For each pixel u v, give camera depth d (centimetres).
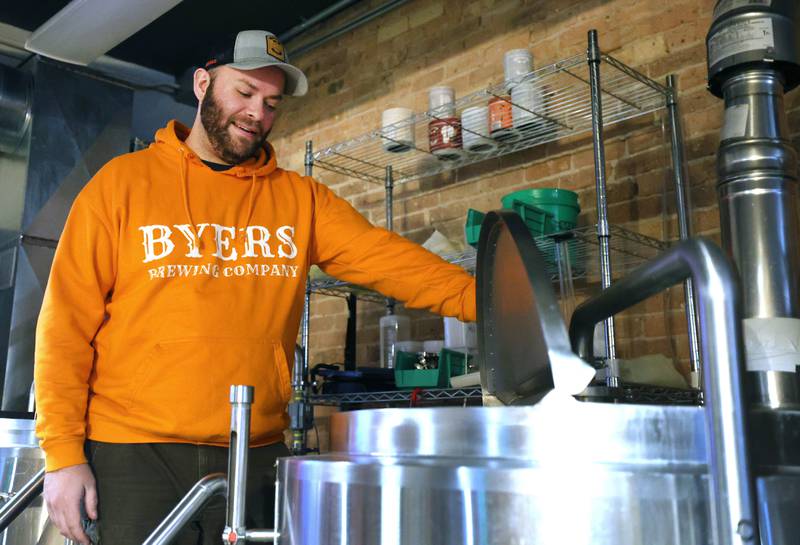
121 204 147
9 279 369
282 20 409
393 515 74
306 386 304
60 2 396
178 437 139
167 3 310
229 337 144
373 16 371
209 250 148
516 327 88
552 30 304
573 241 250
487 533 68
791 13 143
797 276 131
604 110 276
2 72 381
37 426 136
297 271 156
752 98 141
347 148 348
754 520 60
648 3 277
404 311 334
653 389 226
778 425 73
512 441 72
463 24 338
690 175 255
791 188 135
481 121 279
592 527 65
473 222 262
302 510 84
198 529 139
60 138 388
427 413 78
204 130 161
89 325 143
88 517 134
